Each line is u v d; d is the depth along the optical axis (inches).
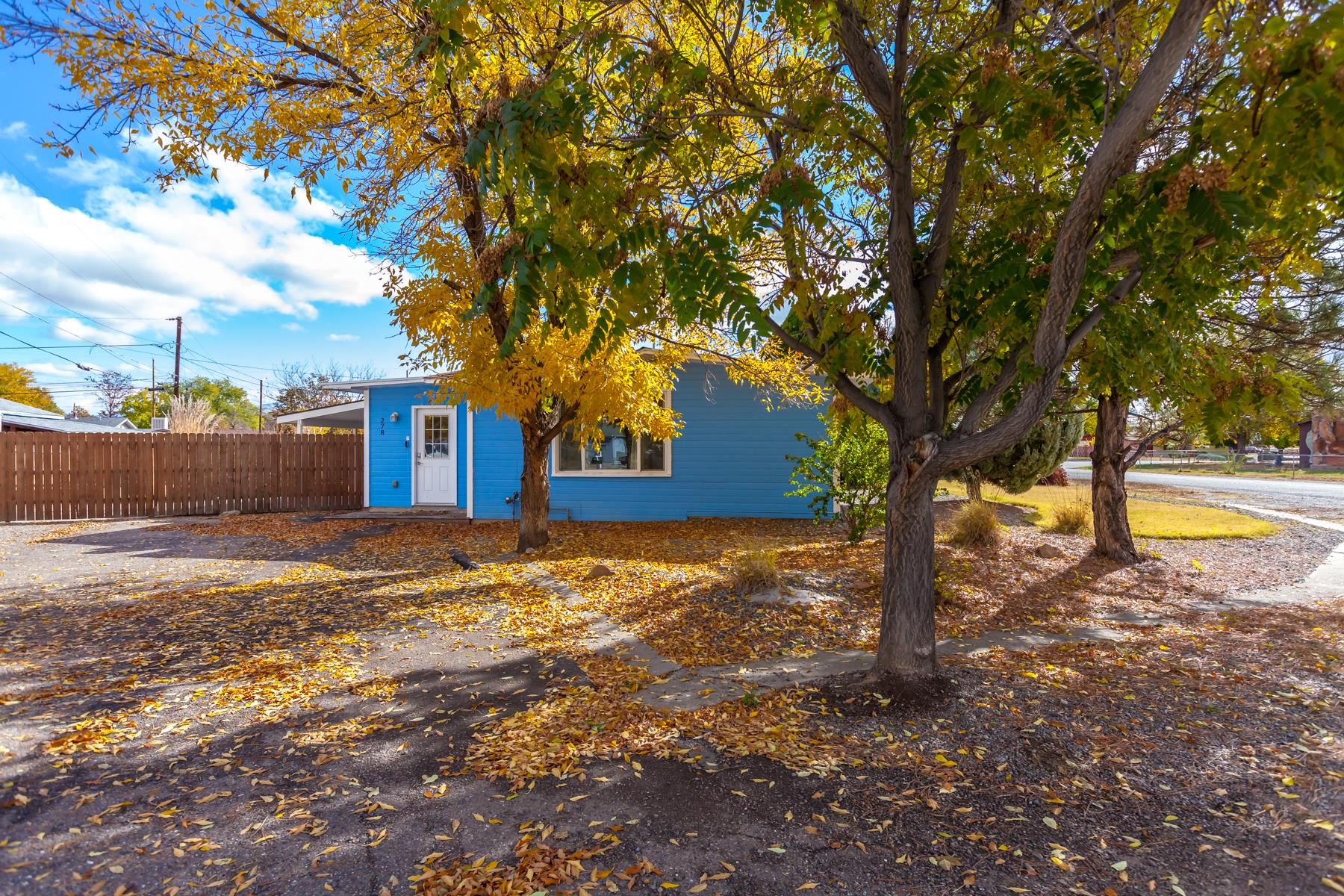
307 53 254.1
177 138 234.5
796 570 309.3
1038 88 146.7
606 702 167.2
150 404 1865.2
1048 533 445.4
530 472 394.6
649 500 528.7
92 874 95.4
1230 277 171.3
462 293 320.8
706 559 357.4
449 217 319.0
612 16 196.7
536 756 136.3
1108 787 124.6
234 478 613.6
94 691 169.9
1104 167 121.8
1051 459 561.9
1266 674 187.6
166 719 153.3
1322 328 288.4
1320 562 370.0
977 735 146.7
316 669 189.9
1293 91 89.3
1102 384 188.2
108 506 571.2
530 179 129.2
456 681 181.9
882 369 194.9
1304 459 1418.6
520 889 94.1
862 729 150.3
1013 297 153.4
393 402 608.7
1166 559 372.5
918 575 173.9
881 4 170.1
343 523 528.1
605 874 97.7
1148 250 140.2
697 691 174.7
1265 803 117.9
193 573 334.3
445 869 98.6
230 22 232.4
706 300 123.0
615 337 128.3
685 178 157.8
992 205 185.6
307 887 94.0
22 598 278.4
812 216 134.1
